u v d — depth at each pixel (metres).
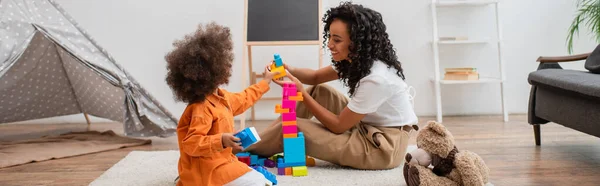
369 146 2.06
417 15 3.70
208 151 1.50
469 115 3.80
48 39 2.58
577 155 2.37
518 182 1.93
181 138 1.61
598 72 2.35
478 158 1.74
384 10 3.70
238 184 1.56
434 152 1.70
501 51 3.57
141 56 3.68
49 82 3.06
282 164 2.02
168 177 2.03
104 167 2.28
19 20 2.48
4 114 3.09
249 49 3.52
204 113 1.55
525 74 3.78
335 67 2.23
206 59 1.51
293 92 2.00
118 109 3.11
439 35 3.74
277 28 3.20
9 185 1.99
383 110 2.10
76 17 3.63
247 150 2.14
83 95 3.20
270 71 1.99
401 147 2.11
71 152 2.54
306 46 3.71
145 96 2.79
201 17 3.67
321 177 1.98
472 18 3.73
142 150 2.64
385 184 1.88
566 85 2.18
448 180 1.69
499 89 3.79
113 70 2.68
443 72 3.78
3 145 2.72
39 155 2.47
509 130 3.09
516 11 3.72
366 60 2.00
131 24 3.66
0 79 2.80
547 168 2.13
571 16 3.72
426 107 3.80
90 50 2.70
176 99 1.60
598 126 2.02
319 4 3.22
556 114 2.36
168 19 3.66
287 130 2.03
